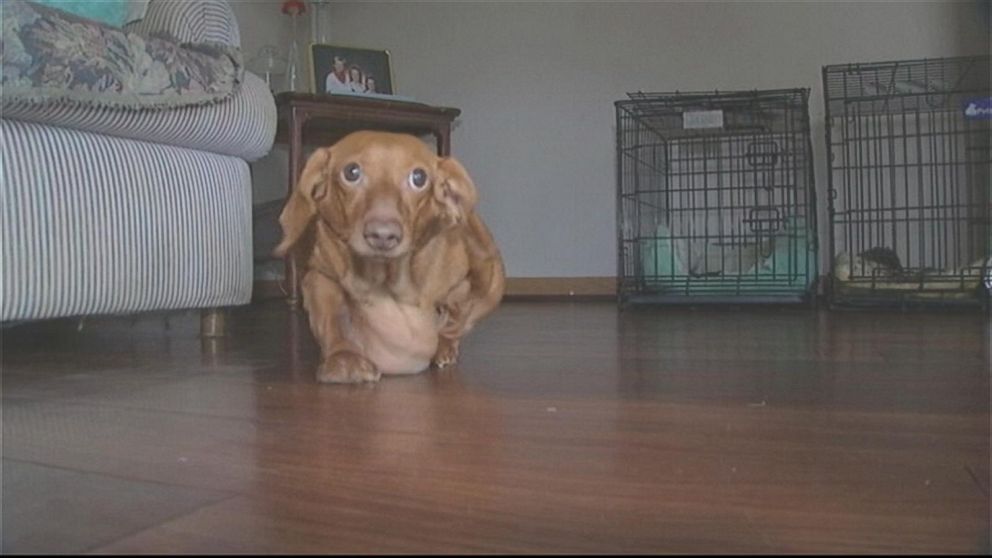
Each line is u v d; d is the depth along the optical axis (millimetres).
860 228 3111
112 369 1502
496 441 893
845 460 801
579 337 1961
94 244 1587
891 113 3023
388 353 1343
